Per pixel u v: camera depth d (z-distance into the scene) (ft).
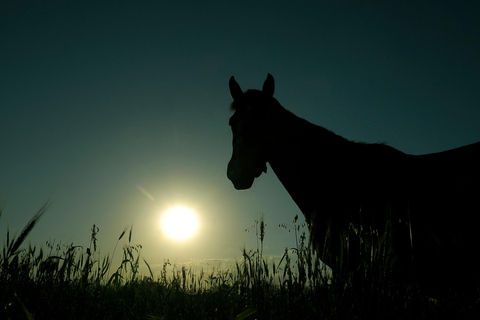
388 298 7.29
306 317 8.01
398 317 7.02
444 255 7.80
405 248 9.34
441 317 7.01
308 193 11.57
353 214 10.23
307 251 8.23
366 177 10.71
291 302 8.39
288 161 12.00
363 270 7.74
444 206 9.43
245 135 12.07
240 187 12.10
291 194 12.18
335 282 8.11
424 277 9.29
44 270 9.94
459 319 6.80
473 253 8.57
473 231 8.82
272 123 12.14
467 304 7.34
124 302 10.57
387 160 10.71
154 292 12.78
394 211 9.87
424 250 9.20
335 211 10.81
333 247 10.27
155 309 11.02
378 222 9.94
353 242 9.71
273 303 8.82
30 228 7.79
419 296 7.27
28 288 9.46
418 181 10.10
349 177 10.94
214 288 12.57
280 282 9.34
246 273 10.30
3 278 7.98
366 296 7.26
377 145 11.13
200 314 10.16
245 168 11.85
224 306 10.76
